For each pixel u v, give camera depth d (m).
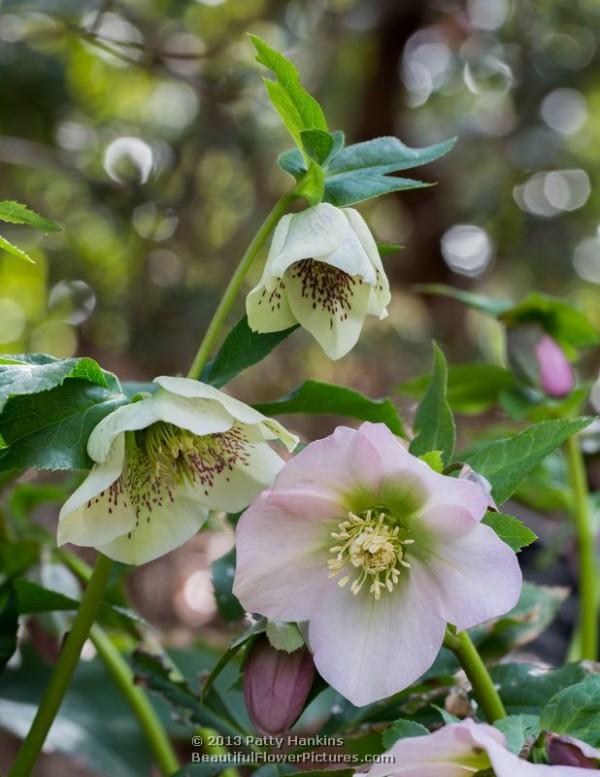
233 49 1.52
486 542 0.57
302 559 0.59
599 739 0.57
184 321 1.71
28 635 0.81
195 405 0.59
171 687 0.70
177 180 1.70
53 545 0.78
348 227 0.62
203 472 0.61
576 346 0.83
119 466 0.58
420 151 0.65
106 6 1.25
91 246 1.83
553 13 1.95
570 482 0.83
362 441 0.57
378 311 0.63
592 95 2.05
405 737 0.56
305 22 1.70
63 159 1.66
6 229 1.75
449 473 0.61
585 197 2.09
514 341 0.82
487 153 1.98
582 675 0.67
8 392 0.59
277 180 1.77
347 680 0.58
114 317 1.79
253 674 0.59
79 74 1.74
